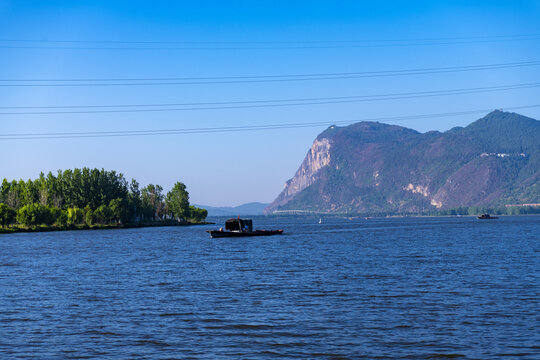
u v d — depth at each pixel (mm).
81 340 37562
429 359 32562
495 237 168500
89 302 52031
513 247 119562
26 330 40500
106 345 36312
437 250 114062
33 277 73375
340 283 62938
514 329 38656
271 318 43719
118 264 91938
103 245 151750
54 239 189125
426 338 36844
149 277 72000
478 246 125188
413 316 43562
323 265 85125
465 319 42094
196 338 37844
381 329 39531
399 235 198625
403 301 50188
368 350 34469
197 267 85562
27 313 46750
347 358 33062
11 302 52406
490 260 88062
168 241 172375
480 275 67812
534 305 47031
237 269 81625
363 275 70188
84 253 120125
